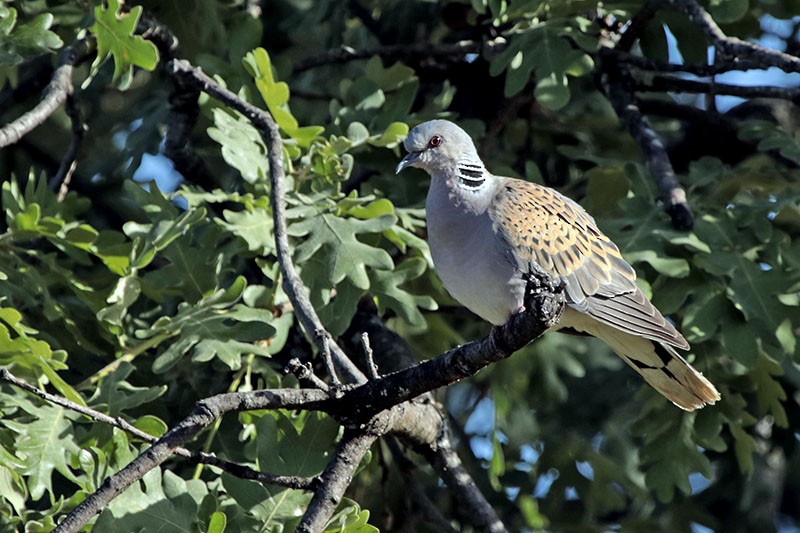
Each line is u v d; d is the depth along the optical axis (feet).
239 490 27.30
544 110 45.11
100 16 34.55
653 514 47.65
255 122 33.40
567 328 33.68
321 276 32.45
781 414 35.78
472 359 25.45
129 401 29.40
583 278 31.07
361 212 33.22
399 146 38.60
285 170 34.45
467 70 44.06
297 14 46.65
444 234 30.86
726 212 35.42
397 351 36.24
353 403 26.25
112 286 33.12
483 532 32.91
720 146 45.21
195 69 34.27
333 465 25.90
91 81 43.62
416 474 41.91
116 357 32.94
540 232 30.71
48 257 33.17
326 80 48.65
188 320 30.86
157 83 47.73
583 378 48.70
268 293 32.55
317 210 32.86
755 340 33.35
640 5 38.58
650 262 33.94
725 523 46.80
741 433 36.01
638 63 39.24
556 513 44.39
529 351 45.88
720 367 36.17
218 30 40.68
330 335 30.94
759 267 33.86
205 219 33.63
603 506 44.50
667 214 35.76
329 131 37.86
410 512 38.34
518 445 47.50
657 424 36.47
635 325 30.71
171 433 24.16
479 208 30.83
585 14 40.14
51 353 29.32
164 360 29.84
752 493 45.37
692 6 35.65
